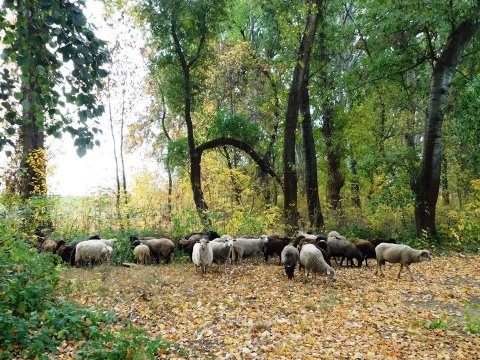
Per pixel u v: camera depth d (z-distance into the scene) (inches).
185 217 757.9
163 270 518.6
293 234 761.0
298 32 792.9
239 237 636.1
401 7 721.6
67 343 251.0
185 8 765.9
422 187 765.3
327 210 990.4
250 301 378.0
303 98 895.1
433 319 336.5
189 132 824.3
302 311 348.2
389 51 831.7
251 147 884.0
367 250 572.7
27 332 232.1
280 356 252.4
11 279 269.4
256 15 1082.1
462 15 660.1
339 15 1045.2
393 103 952.3
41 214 566.6
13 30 176.7
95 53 165.3
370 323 320.8
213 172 1045.8
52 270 315.3
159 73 952.9
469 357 257.1
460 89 727.1
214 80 1086.4
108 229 666.8
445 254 689.0
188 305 358.9
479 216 805.2
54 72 164.6
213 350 264.2
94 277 450.3
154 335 283.7
